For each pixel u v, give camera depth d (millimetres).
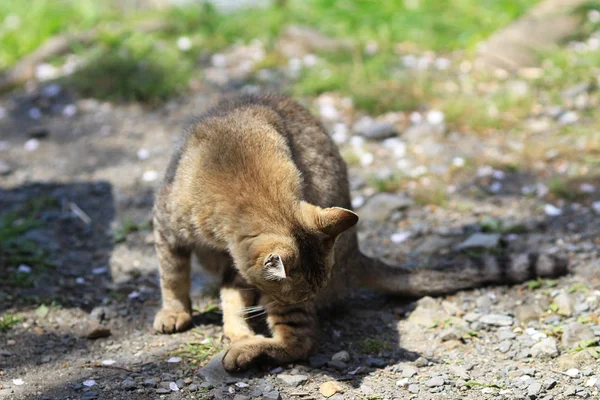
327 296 4711
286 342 4102
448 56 8664
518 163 6543
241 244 3869
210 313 4793
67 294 5043
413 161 6758
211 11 9742
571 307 4570
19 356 4234
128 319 4766
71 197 6488
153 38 9234
